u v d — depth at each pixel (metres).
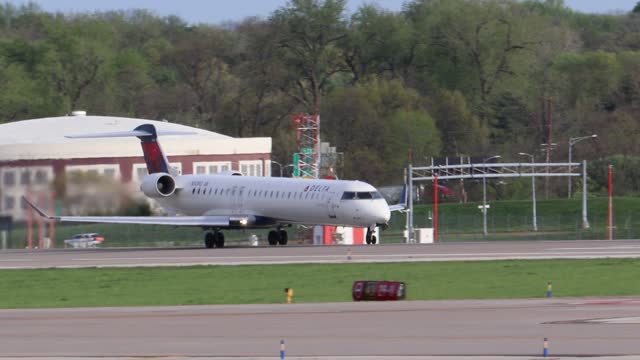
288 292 130.50
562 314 112.12
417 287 143.00
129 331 105.88
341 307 120.75
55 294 144.75
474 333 101.62
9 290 151.00
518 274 155.12
